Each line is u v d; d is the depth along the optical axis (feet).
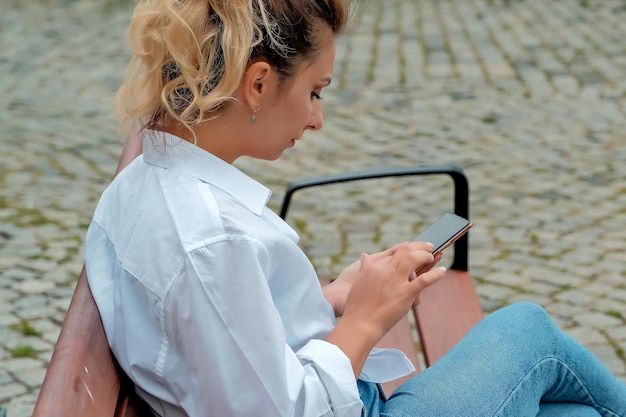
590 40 26.73
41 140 19.04
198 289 4.48
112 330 4.95
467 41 27.22
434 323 8.58
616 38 26.81
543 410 6.35
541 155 18.07
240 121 4.93
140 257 4.67
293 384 4.66
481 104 21.42
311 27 4.87
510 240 14.35
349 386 4.82
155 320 4.65
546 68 24.08
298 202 16.06
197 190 4.72
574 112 20.61
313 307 5.30
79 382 4.40
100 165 17.75
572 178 16.85
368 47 26.84
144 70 4.99
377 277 5.17
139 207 4.83
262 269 4.69
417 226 15.05
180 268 4.51
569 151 18.25
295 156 18.33
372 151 18.61
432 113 20.89
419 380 5.73
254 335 4.52
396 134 19.60
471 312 8.77
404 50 26.45
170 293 4.52
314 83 5.06
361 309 5.14
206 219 4.58
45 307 12.42
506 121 20.18
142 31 4.83
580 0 32.14
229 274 4.51
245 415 4.58
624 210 15.42
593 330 11.75
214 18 4.66
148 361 4.71
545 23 29.14
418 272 5.90
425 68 24.52
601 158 17.83
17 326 11.91
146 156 5.01
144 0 4.97
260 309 4.54
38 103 21.67
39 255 13.91
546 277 13.15
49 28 29.27
